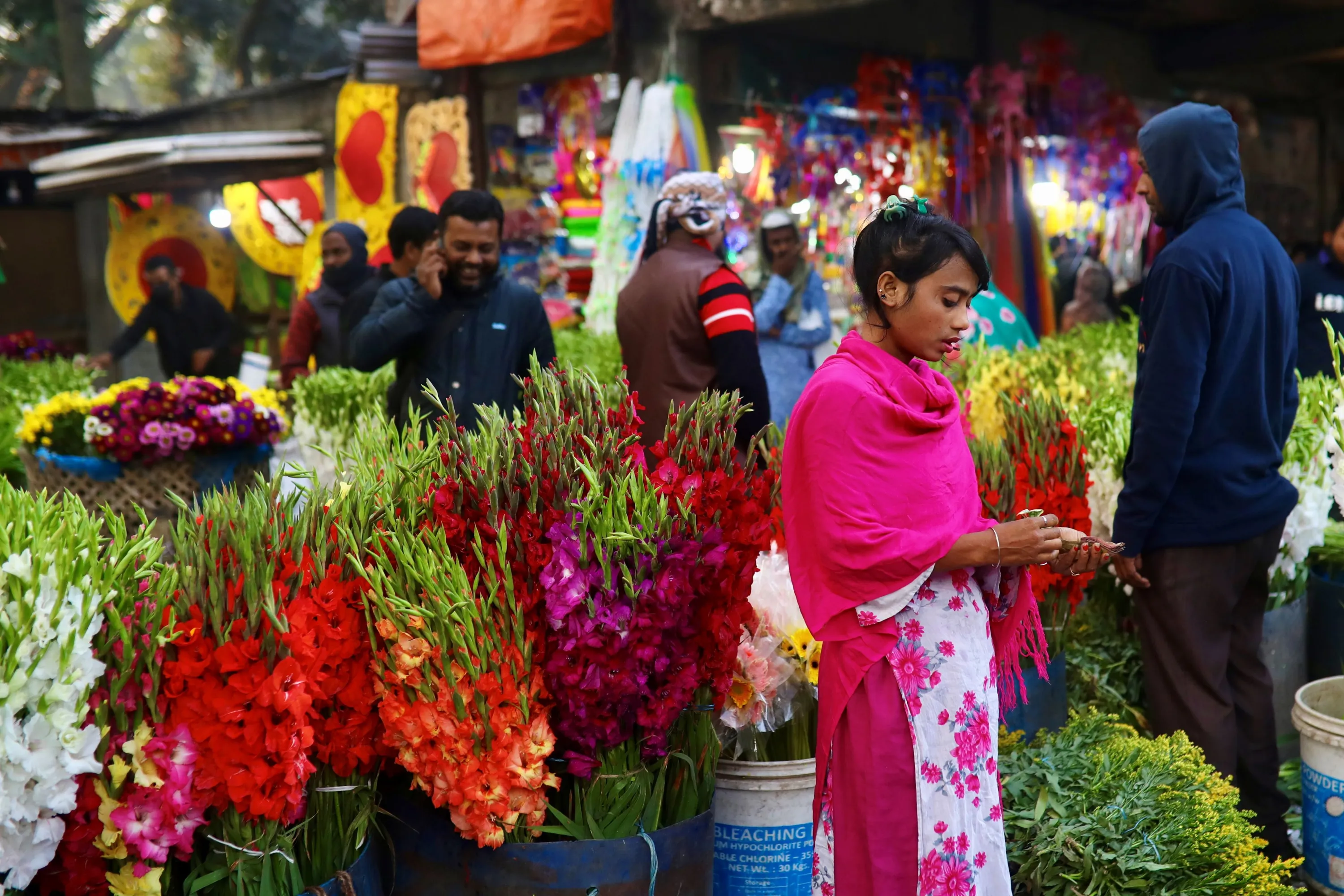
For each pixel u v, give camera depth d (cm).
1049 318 824
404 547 190
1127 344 441
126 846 169
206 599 177
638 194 664
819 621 189
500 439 206
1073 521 281
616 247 680
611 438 201
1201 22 866
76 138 1104
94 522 178
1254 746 293
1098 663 317
